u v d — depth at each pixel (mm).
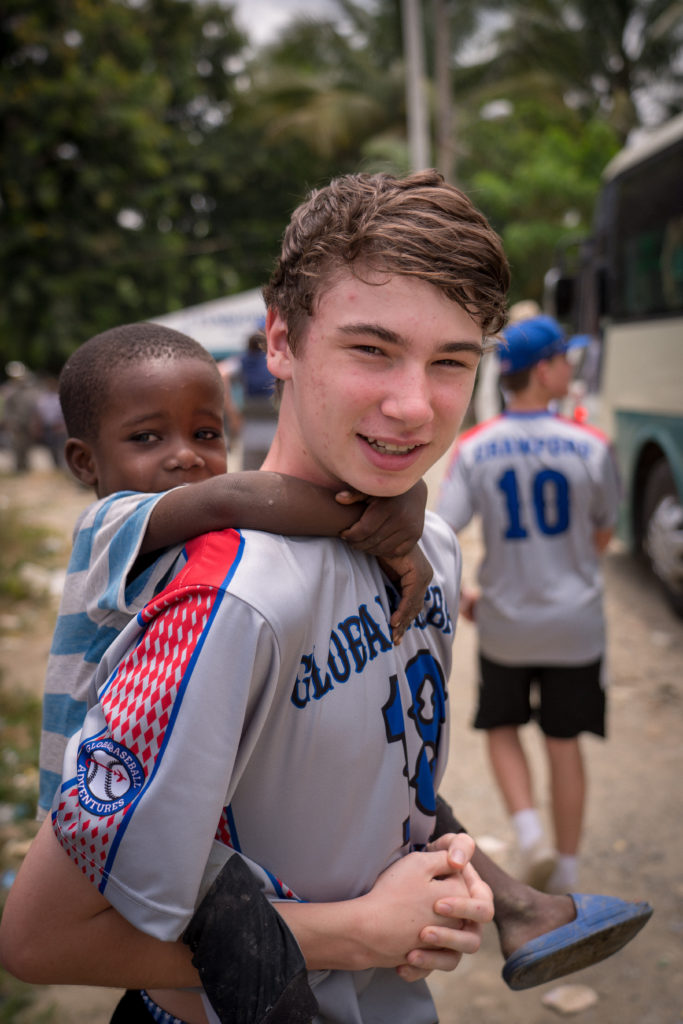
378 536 995
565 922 1191
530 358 2740
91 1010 2393
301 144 20891
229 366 7691
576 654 2709
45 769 1105
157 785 853
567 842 2748
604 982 2486
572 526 2719
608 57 20594
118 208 17703
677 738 3914
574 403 7574
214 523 967
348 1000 1011
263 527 956
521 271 16906
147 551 1013
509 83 18078
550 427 2764
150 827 850
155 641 906
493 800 3428
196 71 20938
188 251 20422
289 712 938
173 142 19125
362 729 982
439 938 964
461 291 898
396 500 1010
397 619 1041
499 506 2729
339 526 989
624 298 6203
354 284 893
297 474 1032
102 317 17484
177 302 19016
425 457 949
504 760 2809
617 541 6785
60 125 16016
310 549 975
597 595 2748
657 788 3498
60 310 16859
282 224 21078
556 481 2699
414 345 894
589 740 3926
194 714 858
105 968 900
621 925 1180
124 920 892
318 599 958
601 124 18125
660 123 21234
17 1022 2314
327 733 956
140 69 18266
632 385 6062
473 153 18406
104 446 1287
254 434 7188
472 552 7277
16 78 16125
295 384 970
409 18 13031
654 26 19625
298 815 971
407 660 1089
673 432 5395
